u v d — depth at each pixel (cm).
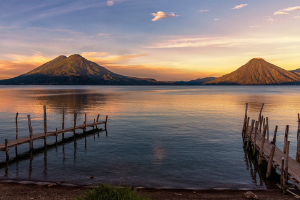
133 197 1012
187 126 3500
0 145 2095
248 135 2564
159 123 3753
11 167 1858
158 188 1444
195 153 2208
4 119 4197
